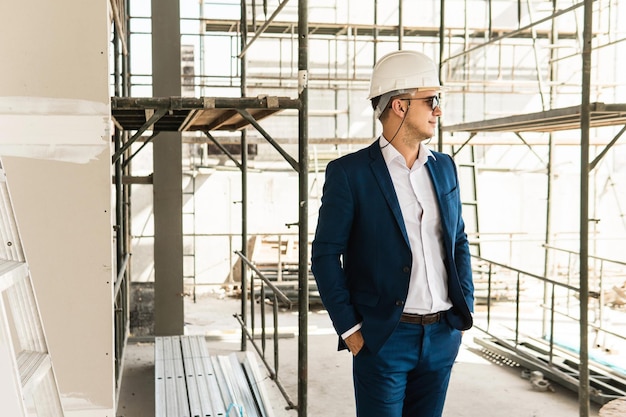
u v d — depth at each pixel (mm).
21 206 2428
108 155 2457
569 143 9281
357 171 2133
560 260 9805
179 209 6176
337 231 2125
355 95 9852
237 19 9234
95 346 2500
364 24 9148
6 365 1339
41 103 2416
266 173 9289
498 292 8750
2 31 2387
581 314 3590
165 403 3943
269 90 9656
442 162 2217
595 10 9734
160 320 6227
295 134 9719
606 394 4867
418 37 10047
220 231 9172
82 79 2424
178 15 6062
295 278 8477
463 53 5789
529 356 5645
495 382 5367
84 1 2408
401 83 2117
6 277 1484
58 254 2455
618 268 9703
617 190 9805
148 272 8938
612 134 9945
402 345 2121
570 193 9836
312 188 9430
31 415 1825
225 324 7441
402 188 2150
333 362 5875
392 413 2129
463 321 2178
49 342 2473
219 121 4656
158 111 3215
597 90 9039
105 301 2492
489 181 9758
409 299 2115
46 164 2432
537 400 4945
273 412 4227
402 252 2104
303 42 3320
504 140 9672
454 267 2139
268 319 7559
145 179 6234
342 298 2105
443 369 2188
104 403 2520
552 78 7262
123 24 6344
